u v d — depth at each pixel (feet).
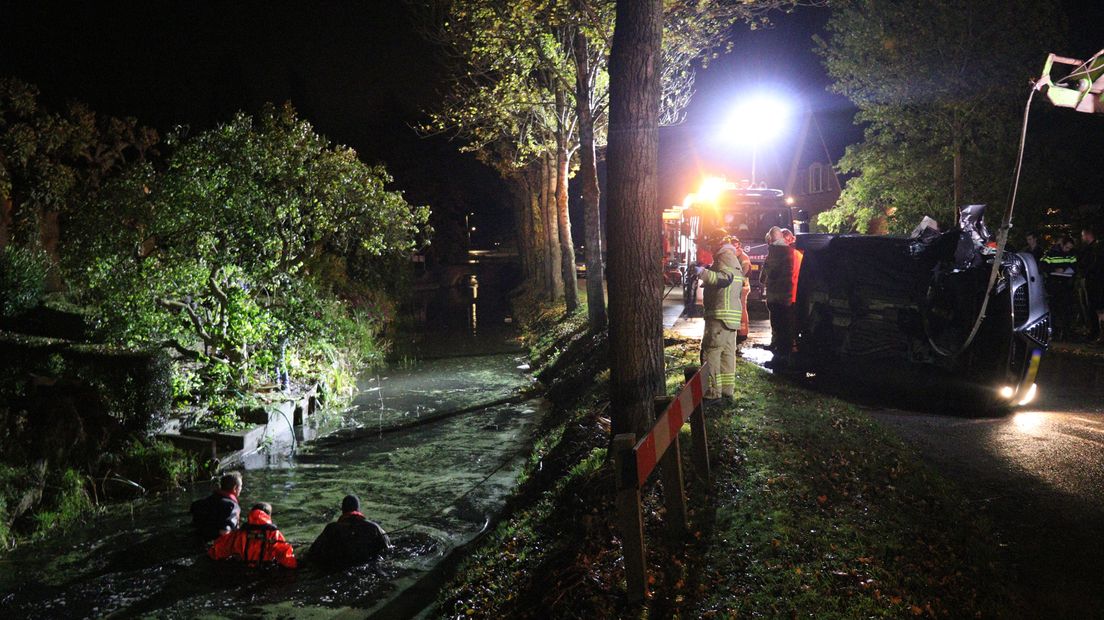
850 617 16.52
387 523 30.37
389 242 57.57
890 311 37.58
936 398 35.19
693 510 21.95
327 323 51.19
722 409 30.83
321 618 22.48
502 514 30.66
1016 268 33.55
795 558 19.04
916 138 62.80
